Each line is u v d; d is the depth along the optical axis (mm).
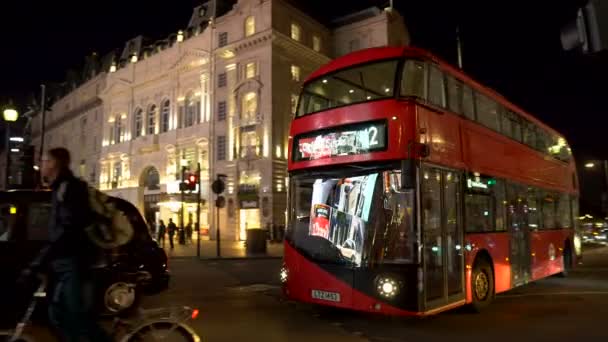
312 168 8234
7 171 13969
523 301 10359
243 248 28109
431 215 7469
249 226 37531
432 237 7449
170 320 4535
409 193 7234
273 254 22969
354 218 7570
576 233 15586
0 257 7242
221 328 7617
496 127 10633
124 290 6922
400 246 7180
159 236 26406
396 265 7133
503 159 10641
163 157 44375
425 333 7375
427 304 7137
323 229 7852
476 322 8188
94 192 4273
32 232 7559
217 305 9734
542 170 13164
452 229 8148
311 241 7945
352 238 7520
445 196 8031
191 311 4668
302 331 7441
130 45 51875
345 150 7855
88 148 55562
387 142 7465
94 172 53625
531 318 8523
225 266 18078
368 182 7551
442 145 8125
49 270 4023
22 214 7613
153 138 45219
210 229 39344
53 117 66312
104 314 6746
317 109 8688
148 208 45438
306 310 9188
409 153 7266
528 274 11312
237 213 38062
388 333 7359
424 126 7676
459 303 8125
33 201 7742
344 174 7832
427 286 7172
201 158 41281
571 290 12023
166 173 43938
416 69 8070
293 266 8070
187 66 42906
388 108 7590
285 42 37844
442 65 8758
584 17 4227
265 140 36812
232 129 39031
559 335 7258
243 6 39031
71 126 60469
